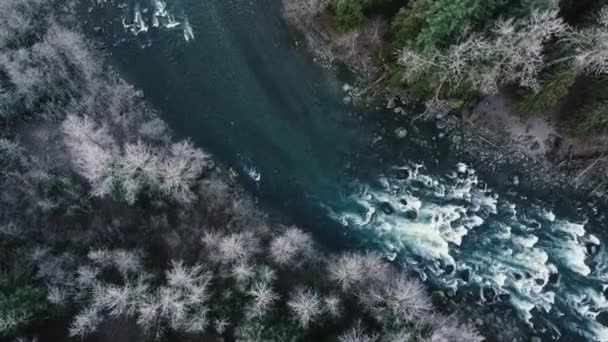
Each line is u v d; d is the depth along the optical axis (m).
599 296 32.56
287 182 34.88
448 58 26.47
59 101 33.78
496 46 25.27
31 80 31.48
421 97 34.06
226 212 32.31
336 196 34.84
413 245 33.88
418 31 28.28
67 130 30.67
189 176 30.77
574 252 33.34
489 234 33.84
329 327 27.16
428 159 34.91
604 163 33.38
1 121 33.38
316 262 30.58
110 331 29.52
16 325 25.66
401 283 27.81
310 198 34.75
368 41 33.88
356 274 27.84
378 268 29.72
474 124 34.38
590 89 29.86
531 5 24.42
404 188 34.72
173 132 35.03
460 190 34.41
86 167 28.83
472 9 24.53
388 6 30.92
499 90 33.03
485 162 34.53
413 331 25.42
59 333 28.52
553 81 27.34
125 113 34.19
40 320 27.77
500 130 34.12
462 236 33.88
